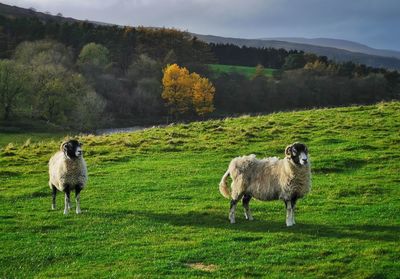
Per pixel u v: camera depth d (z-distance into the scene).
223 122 40.97
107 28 183.00
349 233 16.92
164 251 16.11
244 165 18.91
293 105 129.50
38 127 87.88
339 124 36.12
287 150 17.75
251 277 13.88
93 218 20.22
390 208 19.56
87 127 91.81
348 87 130.88
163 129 40.38
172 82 116.31
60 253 16.44
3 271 15.20
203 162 29.52
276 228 17.97
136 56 157.00
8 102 89.75
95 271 14.72
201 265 14.91
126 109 119.31
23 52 126.44
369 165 26.38
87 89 102.19
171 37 170.50
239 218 19.67
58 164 21.05
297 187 17.81
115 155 32.62
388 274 13.69
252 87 131.12
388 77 141.38
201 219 19.70
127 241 17.28
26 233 18.61
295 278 13.69
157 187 24.94
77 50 156.12
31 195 24.88
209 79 136.75
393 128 33.88
